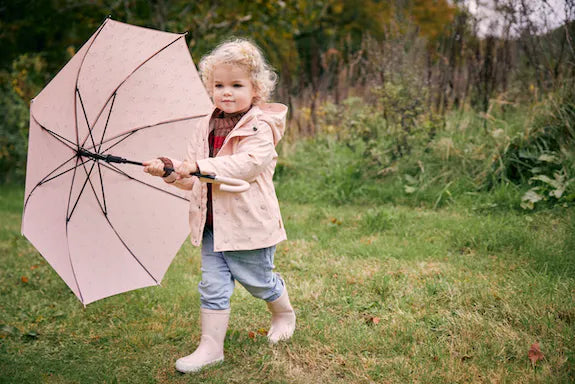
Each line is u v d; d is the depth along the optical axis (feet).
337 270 13.73
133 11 37.19
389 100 22.72
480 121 21.89
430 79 23.49
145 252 10.41
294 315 10.50
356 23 54.34
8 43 38.17
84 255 9.82
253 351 9.84
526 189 17.80
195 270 14.84
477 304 11.03
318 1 44.60
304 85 30.81
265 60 9.67
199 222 9.11
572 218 15.33
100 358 10.14
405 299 11.66
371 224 17.12
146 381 9.20
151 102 10.24
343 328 10.53
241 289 12.95
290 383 8.81
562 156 17.87
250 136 9.05
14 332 11.26
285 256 15.12
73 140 9.59
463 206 18.30
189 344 10.50
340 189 21.62
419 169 21.25
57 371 9.67
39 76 36.19
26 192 9.20
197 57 34.91
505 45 23.06
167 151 10.47
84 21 38.45
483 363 8.96
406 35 24.26
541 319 10.05
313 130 27.91
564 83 19.07
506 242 14.40
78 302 12.97
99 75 9.60
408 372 8.86
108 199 10.11
